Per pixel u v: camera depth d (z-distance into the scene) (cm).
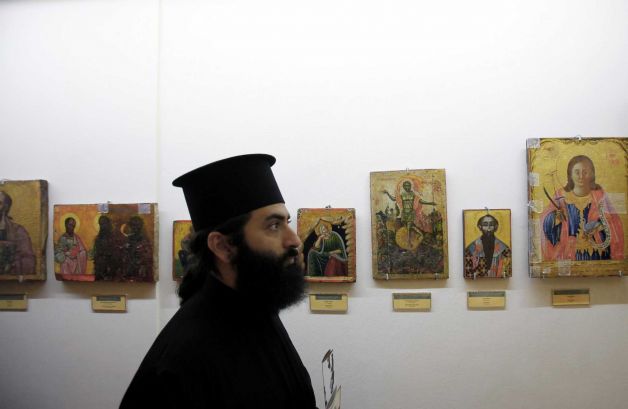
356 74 226
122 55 236
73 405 234
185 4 235
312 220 222
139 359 231
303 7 230
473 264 215
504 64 221
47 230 237
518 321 218
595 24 219
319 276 221
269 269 129
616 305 216
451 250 221
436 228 217
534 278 218
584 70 219
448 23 224
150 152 233
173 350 120
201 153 232
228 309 134
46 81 240
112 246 229
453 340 220
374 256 219
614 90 218
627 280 215
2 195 234
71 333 236
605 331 216
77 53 239
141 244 227
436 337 220
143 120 234
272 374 134
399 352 221
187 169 233
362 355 222
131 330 232
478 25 223
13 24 242
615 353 215
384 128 224
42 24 241
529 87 220
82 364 234
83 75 238
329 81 228
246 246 129
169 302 233
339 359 223
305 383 147
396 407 221
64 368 235
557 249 211
